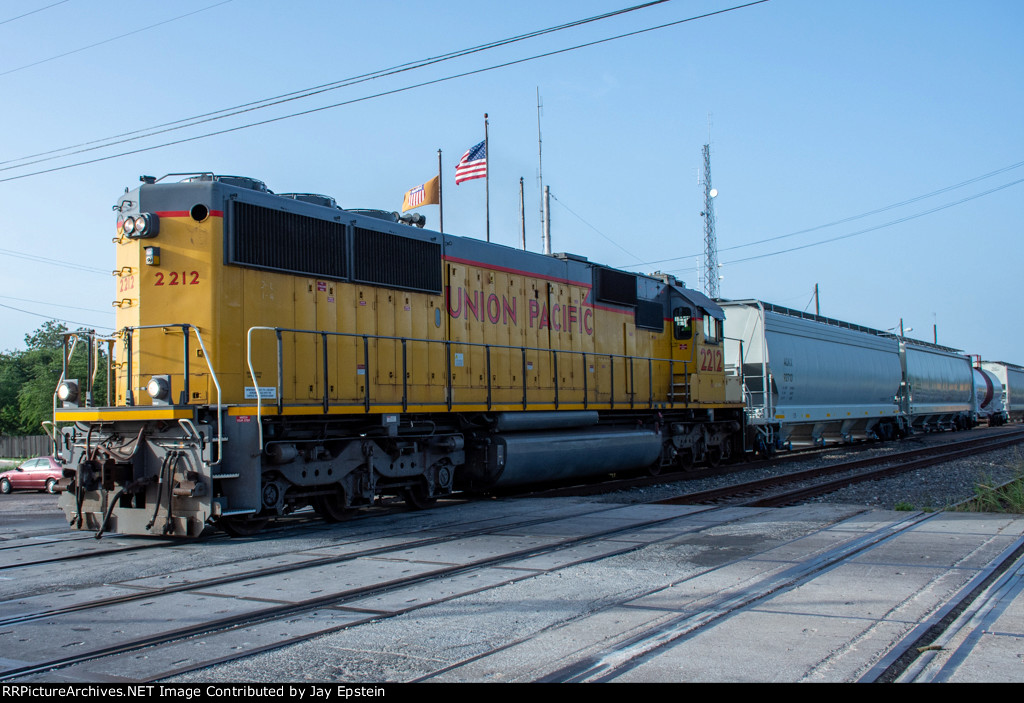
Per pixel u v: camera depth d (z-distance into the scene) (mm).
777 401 24078
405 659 5062
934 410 38031
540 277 15789
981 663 4758
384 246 12484
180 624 5914
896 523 9969
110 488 9820
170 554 8914
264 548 9203
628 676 4586
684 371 19594
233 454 9852
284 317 10961
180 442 9734
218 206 10367
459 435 13547
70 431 10539
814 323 27359
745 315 24172
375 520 11492
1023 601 6191
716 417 21312
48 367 56156
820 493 14250
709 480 17344
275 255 10875
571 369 16234
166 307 10312
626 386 17766
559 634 5504
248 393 10422
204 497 9477
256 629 5793
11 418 62500
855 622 5613
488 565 7957
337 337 11625
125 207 10711
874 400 31203
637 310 18531
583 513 11547
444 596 6648
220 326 10234
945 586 6625
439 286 13375
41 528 11875
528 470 14484
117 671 4918
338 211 11914
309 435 11180
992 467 18797
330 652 5230
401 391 12539
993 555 7852
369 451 11758
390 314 12531
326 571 7766
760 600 6281
